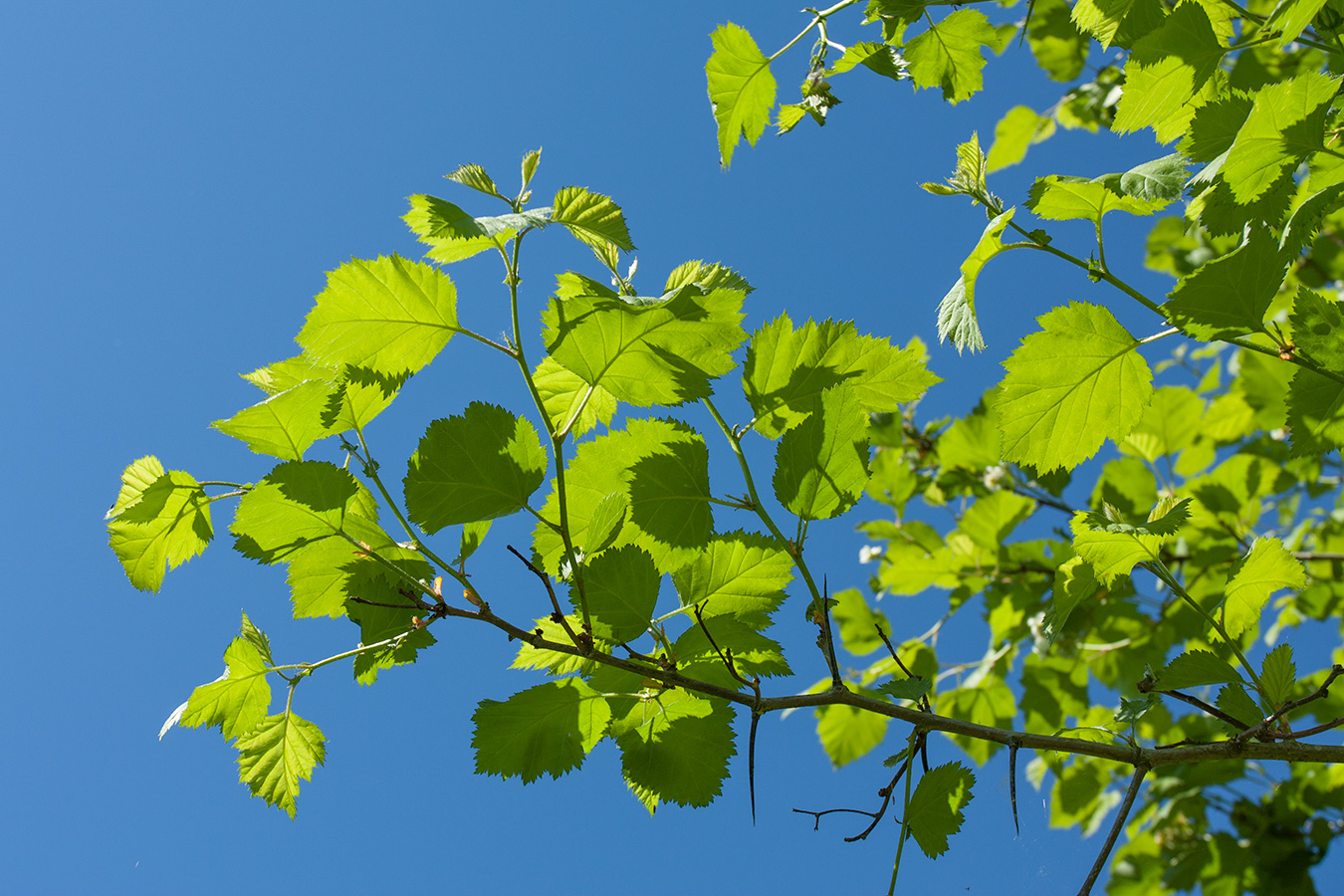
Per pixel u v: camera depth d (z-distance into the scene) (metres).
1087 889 1.43
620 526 1.49
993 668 2.78
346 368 1.49
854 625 2.86
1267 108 1.55
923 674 2.81
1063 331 1.62
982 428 2.84
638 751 1.52
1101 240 1.60
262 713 1.52
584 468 1.51
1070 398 1.63
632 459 1.52
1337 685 2.40
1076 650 2.76
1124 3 1.68
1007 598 2.77
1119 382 1.62
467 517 1.48
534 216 1.48
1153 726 2.85
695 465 1.52
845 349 1.54
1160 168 1.61
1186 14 1.62
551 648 1.46
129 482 1.50
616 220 1.50
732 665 1.46
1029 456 1.64
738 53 1.76
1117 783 2.96
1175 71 1.64
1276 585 1.58
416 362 1.50
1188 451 2.94
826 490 1.50
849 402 1.50
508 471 1.48
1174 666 1.53
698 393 1.50
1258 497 2.65
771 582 1.53
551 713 1.51
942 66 1.78
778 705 1.46
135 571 1.50
